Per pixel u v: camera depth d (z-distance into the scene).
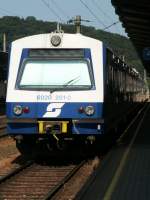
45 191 12.52
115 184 12.22
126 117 30.06
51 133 16.28
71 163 17.06
